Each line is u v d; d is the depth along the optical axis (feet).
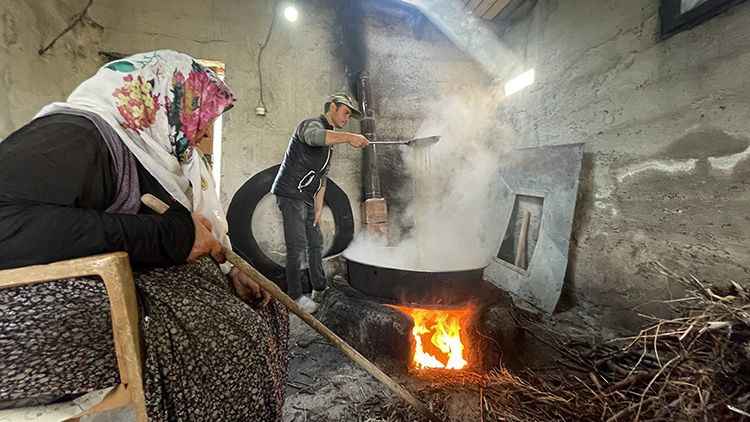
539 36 9.32
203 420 2.54
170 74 3.00
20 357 1.95
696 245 5.61
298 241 8.23
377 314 6.30
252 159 10.18
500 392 5.09
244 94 10.06
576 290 8.00
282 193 8.05
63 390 2.07
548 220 8.17
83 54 8.32
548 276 7.95
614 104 7.09
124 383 2.22
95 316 2.14
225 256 3.14
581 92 7.94
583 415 4.39
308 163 7.87
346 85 10.82
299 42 10.46
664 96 6.08
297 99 10.51
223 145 9.93
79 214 2.13
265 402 2.98
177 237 2.61
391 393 5.28
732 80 5.07
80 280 2.11
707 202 5.44
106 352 2.19
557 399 4.67
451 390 5.25
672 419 3.58
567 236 7.61
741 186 5.01
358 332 6.49
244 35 9.99
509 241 9.68
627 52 6.79
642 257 6.52
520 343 6.23
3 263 1.96
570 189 7.66
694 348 3.91
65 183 2.17
